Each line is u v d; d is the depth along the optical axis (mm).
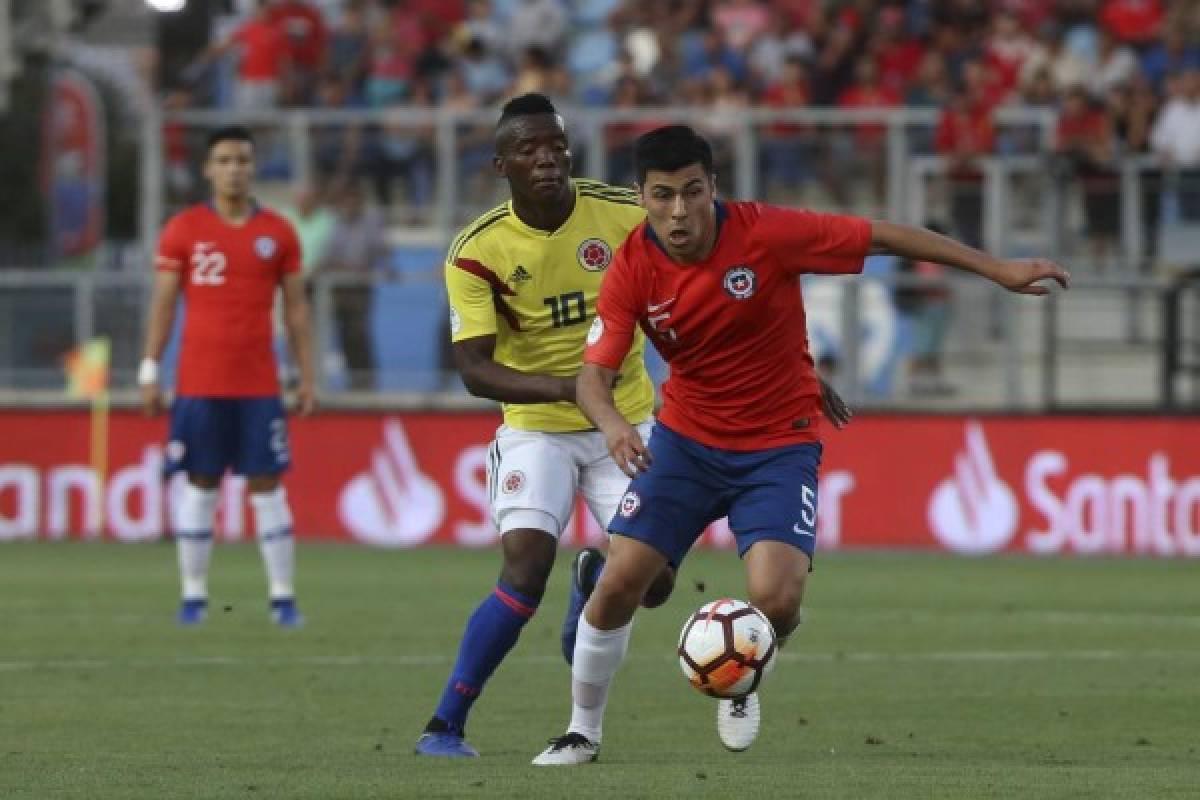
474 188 80875
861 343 75312
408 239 80750
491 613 30688
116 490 76250
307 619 51594
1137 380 75375
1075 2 97000
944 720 35000
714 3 97500
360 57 90500
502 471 31859
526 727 34125
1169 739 32656
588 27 102625
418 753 30484
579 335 32344
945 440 73312
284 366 75375
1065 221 81188
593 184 32312
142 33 122188
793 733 33375
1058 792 26344
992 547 72875
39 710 36031
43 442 76438
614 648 29344
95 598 56531
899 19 93438
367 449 75625
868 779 27578
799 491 28969
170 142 81688
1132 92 87125
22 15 116562
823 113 80812
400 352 76750
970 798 25797
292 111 82500
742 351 28797
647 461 27359
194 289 49406
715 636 27172
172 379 77125
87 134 92062
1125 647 46281
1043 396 75500
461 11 96875
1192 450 71875
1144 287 75250
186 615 50562
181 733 33219
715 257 28281
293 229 49938
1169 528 72062
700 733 33438
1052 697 38000
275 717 35219
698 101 87375
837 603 56062
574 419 32219
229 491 76125
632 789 26500
